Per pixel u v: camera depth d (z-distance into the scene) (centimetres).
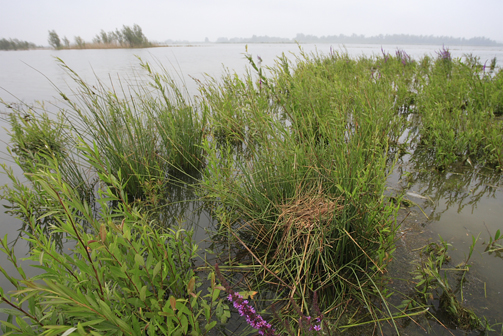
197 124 425
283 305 195
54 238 279
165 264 163
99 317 120
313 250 201
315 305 131
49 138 424
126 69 1433
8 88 1005
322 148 282
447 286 184
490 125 405
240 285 212
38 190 303
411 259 222
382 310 185
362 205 210
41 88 1002
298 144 284
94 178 381
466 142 377
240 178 282
